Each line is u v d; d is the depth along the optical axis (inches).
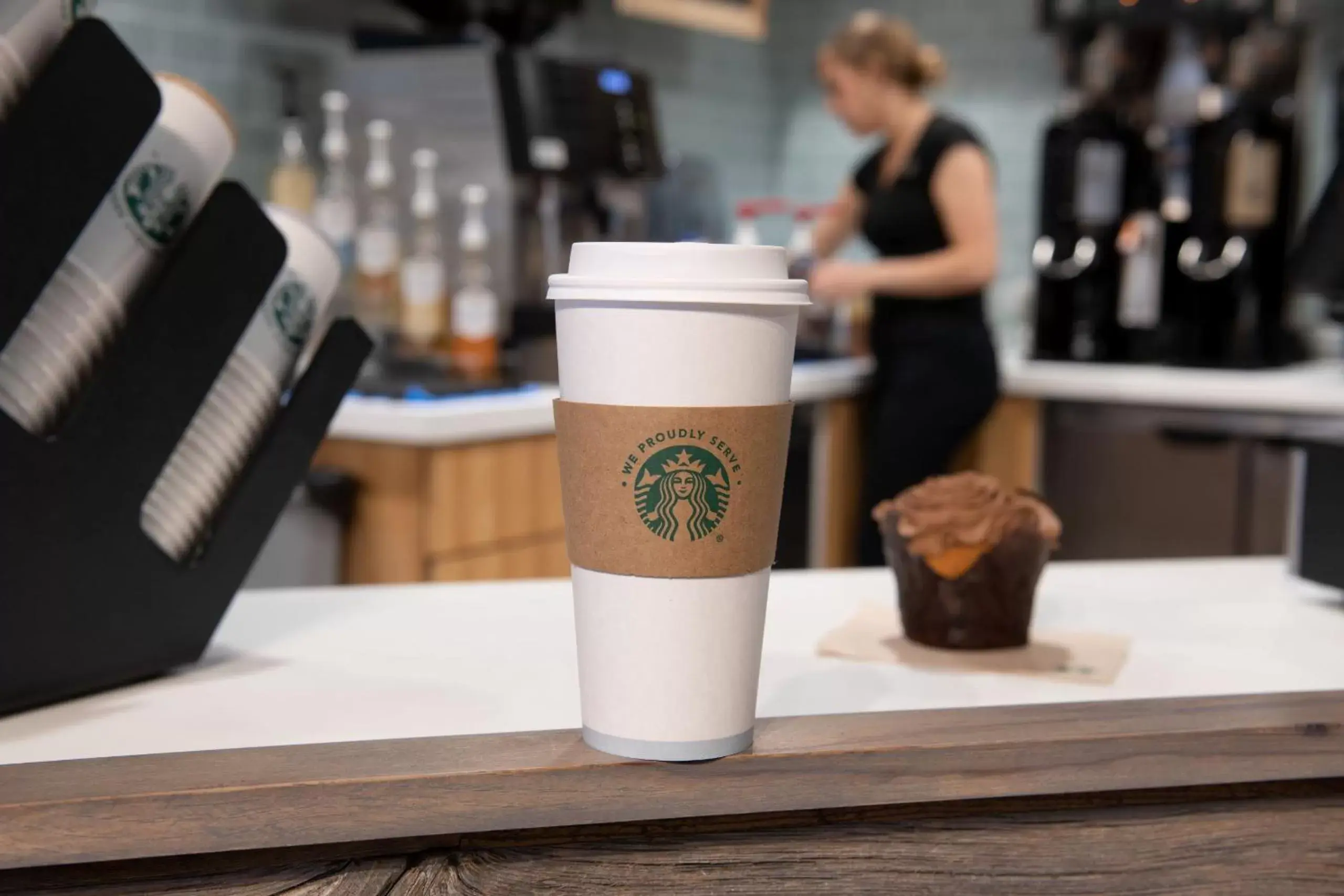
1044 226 124.8
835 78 113.6
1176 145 122.3
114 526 26.6
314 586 86.7
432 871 22.9
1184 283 123.0
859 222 124.7
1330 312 65.4
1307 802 26.2
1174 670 30.6
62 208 24.2
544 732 24.5
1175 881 25.7
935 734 24.5
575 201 111.5
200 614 29.0
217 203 27.1
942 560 31.3
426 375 97.3
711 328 20.7
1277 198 121.2
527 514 90.7
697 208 144.3
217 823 21.4
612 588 22.1
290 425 30.1
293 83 104.6
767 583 22.8
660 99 143.9
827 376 115.1
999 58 153.1
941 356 111.3
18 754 23.6
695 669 22.3
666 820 23.8
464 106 102.2
